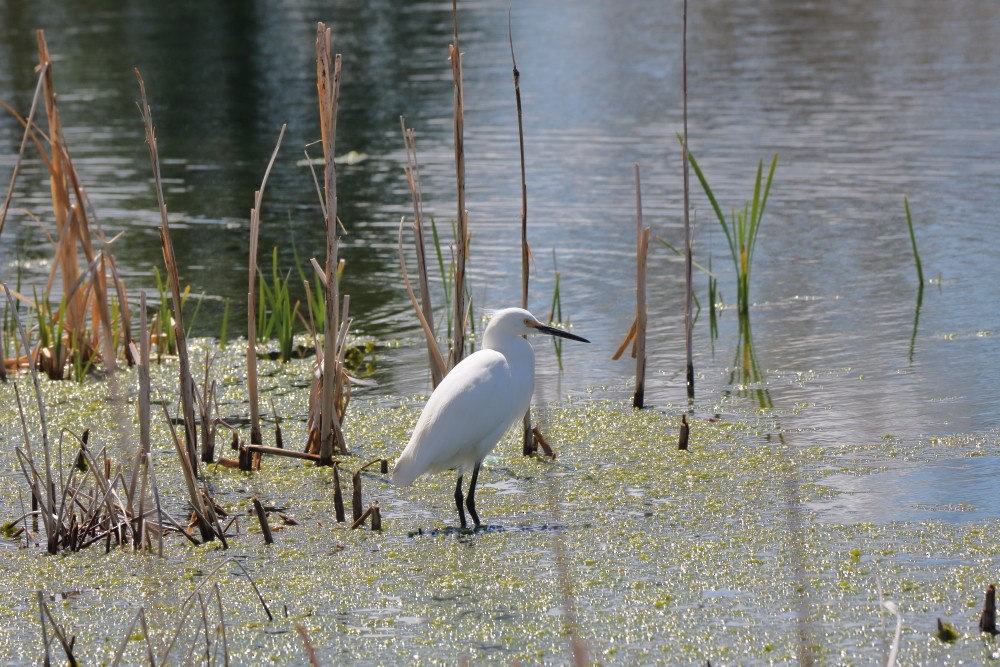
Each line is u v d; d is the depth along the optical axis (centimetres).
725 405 1242
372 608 805
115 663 662
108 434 1209
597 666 713
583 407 1258
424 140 2628
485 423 949
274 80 3353
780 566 845
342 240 1989
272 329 1558
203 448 1130
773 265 1778
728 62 3278
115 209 2219
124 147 2689
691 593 808
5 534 963
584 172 2314
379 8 4534
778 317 1553
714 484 1018
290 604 816
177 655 748
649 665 712
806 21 3850
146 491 1017
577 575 843
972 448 1070
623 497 1001
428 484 1066
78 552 923
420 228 1157
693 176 2244
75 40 3947
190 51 3788
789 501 961
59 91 3241
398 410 1273
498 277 1770
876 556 852
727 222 1992
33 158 2600
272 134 2773
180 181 2414
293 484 1073
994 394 1216
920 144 2367
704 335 1499
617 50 3519
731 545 885
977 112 2583
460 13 4331
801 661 696
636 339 1238
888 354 1378
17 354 1453
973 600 777
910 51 3294
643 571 847
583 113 2783
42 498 1027
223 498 1041
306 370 1424
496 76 3228
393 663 728
